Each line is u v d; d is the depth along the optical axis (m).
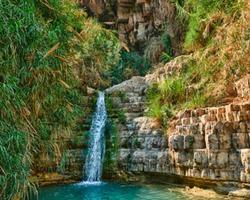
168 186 9.73
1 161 4.24
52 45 5.38
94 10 19.73
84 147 11.97
